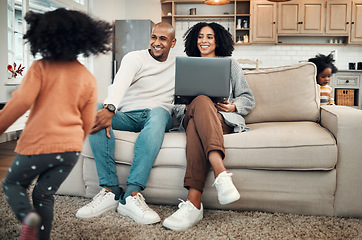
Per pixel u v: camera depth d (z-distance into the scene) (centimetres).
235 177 171
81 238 139
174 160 174
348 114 170
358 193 167
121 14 704
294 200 170
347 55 723
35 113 105
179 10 744
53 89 105
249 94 212
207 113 167
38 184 113
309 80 219
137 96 205
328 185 167
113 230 149
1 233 143
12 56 429
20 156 105
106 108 173
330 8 693
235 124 188
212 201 175
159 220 158
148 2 721
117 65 639
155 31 203
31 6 461
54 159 106
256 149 167
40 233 113
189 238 142
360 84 654
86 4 577
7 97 409
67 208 175
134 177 167
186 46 238
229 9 736
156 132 172
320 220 163
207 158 160
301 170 168
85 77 113
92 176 187
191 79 182
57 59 107
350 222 162
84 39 107
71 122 109
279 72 225
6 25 403
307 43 709
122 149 177
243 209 174
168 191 177
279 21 702
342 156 167
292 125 195
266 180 171
